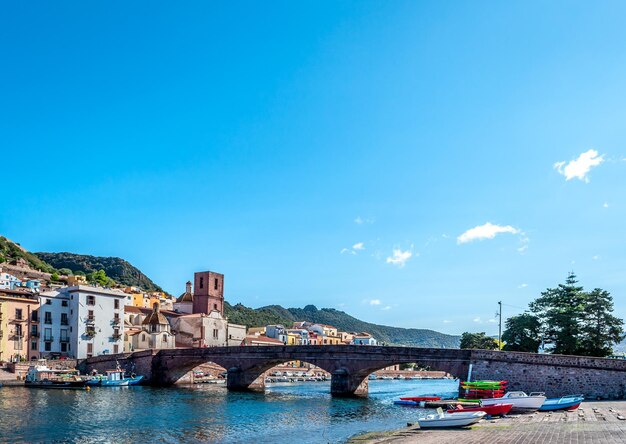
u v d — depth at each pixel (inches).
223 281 6515.8
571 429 1621.6
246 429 2064.5
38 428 2022.6
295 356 3688.5
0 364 4077.3
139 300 6939.0
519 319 3836.1
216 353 4040.4
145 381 4239.7
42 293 4552.2
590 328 3572.8
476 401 2321.6
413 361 3191.4
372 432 1940.2
